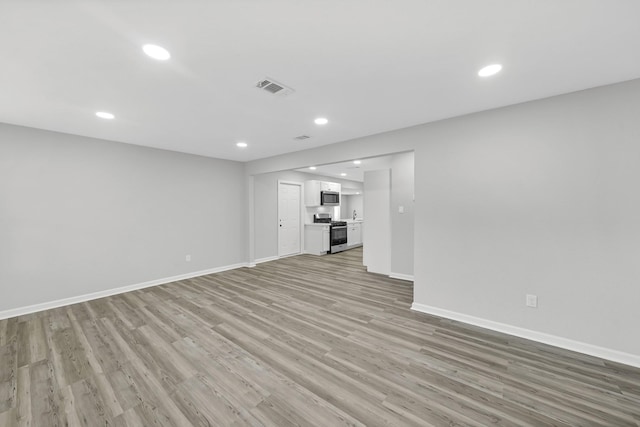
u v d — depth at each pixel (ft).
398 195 15.53
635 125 6.62
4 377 6.30
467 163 9.08
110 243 12.50
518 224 8.21
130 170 13.15
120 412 5.24
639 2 4.10
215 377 6.31
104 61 5.74
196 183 15.92
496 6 4.23
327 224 23.71
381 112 8.87
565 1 4.12
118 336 8.32
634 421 4.94
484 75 6.48
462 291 9.28
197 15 4.36
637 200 6.63
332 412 5.22
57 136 10.99
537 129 7.87
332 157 13.16
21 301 10.17
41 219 10.64
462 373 6.42
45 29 4.63
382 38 5.06
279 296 12.21
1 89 7.02
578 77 6.55
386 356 7.18
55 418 5.10
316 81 6.77
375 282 14.64
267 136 11.82
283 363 6.88
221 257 17.34
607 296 6.98
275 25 4.65
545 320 7.82
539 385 5.97
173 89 7.13
